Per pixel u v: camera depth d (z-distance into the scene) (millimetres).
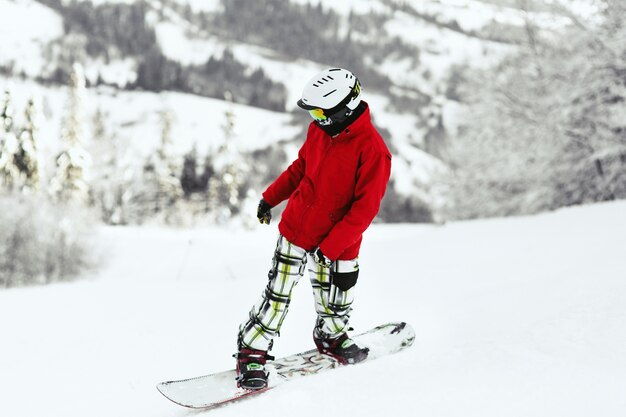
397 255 9180
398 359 2623
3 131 34438
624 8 17469
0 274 25906
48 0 172500
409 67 196875
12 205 26469
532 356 2309
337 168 2506
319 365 2857
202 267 25516
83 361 4477
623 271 3861
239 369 2688
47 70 143625
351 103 2420
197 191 49781
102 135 48938
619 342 2340
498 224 11672
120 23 168250
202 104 134375
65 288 8758
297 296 6074
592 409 1777
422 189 25609
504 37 20344
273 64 184500
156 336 5082
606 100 18344
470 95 20938
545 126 19062
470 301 4488
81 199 36312
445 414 1864
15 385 4012
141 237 32562
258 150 117875
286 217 2684
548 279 4555
